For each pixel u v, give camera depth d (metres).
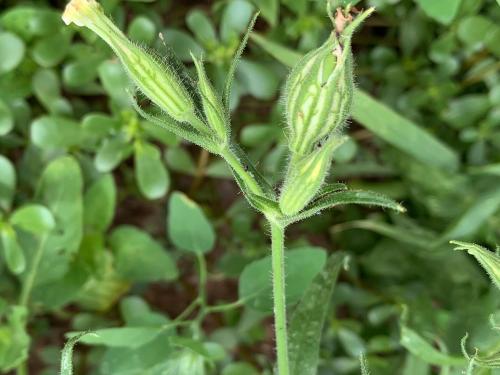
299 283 0.15
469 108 0.19
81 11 0.11
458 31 0.18
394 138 0.18
